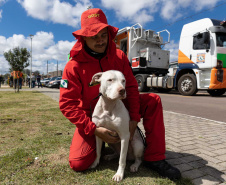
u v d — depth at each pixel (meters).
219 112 5.59
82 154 1.93
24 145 2.59
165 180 1.81
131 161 2.29
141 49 11.52
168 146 2.77
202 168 2.10
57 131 3.28
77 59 2.04
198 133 3.45
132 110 2.04
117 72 1.87
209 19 8.27
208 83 8.49
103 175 1.89
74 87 2.00
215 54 8.02
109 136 1.87
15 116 4.50
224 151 2.60
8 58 12.30
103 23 1.96
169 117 4.91
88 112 2.23
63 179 1.79
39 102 7.20
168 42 11.67
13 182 1.72
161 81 10.66
